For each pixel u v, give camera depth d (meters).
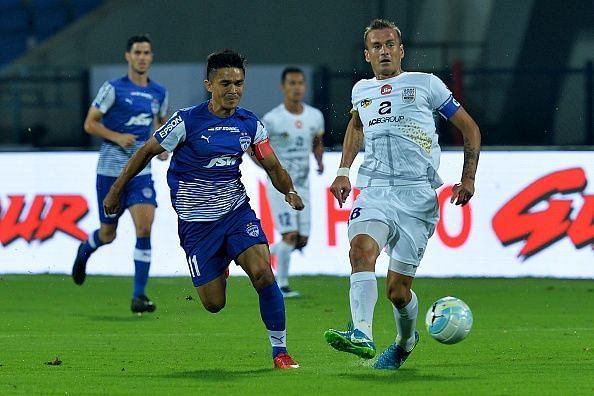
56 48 77.19
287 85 45.28
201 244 25.98
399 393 22.31
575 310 40.44
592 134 60.28
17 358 28.70
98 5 80.38
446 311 24.17
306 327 35.72
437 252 50.34
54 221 52.81
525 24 68.62
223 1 75.19
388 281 25.41
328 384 23.53
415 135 25.09
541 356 28.56
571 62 68.19
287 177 26.39
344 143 26.45
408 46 68.94
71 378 25.09
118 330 35.00
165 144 25.36
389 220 24.81
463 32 69.56
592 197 49.31
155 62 75.44
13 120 71.38
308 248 51.09
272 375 25.00
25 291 47.19
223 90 25.12
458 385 23.36
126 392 22.95
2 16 80.19
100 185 40.44
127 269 52.66
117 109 40.50
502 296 44.75
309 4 73.69
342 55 73.12
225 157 25.58
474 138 25.17
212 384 23.80
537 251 49.72
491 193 50.00
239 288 48.03
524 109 64.56
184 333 34.12
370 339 23.25
